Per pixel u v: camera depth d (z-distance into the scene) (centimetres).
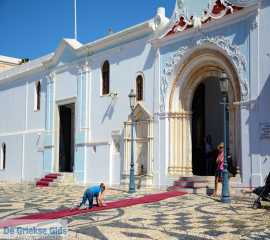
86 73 2348
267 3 1449
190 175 1791
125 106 2070
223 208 1213
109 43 2184
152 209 1230
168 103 1847
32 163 2819
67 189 2069
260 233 870
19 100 3058
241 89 1521
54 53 2619
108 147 2148
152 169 1883
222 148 1503
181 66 1798
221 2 1612
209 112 2108
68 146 2645
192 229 920
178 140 1823
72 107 2667
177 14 1805
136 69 2019
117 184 2070
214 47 1641
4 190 2106
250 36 1497
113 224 1000
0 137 3244
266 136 1425
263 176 1426
